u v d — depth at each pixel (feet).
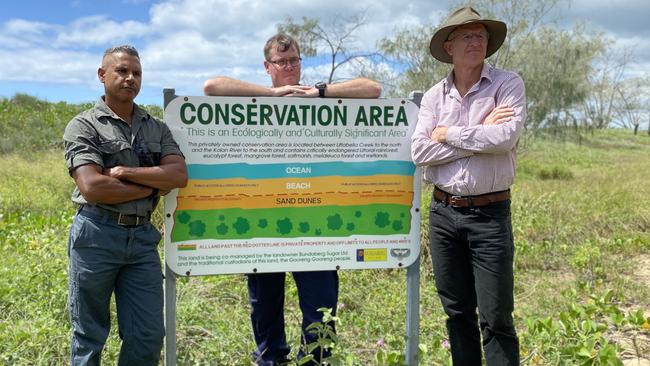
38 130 63.98
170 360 10.11
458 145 9.54
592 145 124.26
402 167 10.58
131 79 9.23
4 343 11.40
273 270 10.28
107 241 9.14
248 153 10.03
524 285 18.30
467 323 10.49
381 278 17.70
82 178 8.86
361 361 12.16
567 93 71.92
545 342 12.01
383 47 53.57
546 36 71.26
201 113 9.84
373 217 10.55
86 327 9.39
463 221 9.87
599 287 17.97
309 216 10.34
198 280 16.16
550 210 28.09
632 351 13.16
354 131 10.35
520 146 71.87
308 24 39.70
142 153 9.34
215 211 10.03
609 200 31.63
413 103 10.50
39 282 14.64
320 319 10.74
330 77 40.29
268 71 11.24
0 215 21.93
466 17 9.61
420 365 11.82
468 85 10.07
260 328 11.41
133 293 9.41
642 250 23.07
